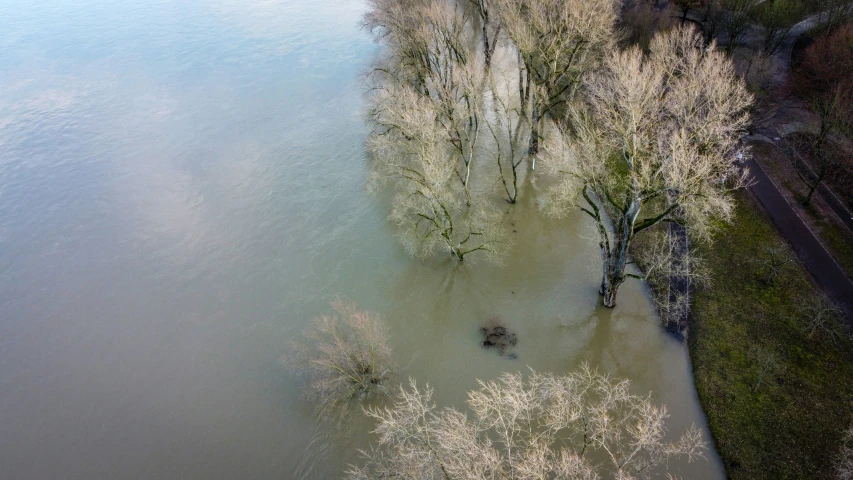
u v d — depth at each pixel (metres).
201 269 37.09
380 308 33.69
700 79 29.28
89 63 67.25
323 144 49.22
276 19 77.31
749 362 28.50
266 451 26.34
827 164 37.28
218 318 33.53
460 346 31.38
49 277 37.25
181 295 35.28
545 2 39.81
